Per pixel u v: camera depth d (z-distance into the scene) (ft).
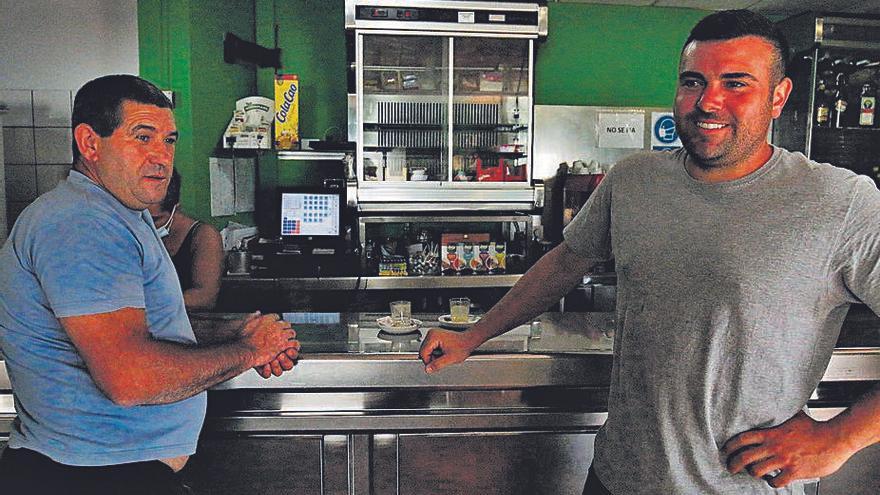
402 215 11.94
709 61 3.77
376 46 11.93
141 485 4.27
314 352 5.91
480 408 5.91
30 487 4.08
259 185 13.74
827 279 3.69
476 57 12.14
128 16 11.44
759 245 3.74
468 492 5.94
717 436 3.93
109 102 4.12
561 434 5.93
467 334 5.57
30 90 11.55
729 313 3.77
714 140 3.80
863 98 12.85
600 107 13.51
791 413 3.89
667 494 4.06
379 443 5.85
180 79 10.95
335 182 12.36
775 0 13.33
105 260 3.95
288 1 13.41
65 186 4.20
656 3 13.73
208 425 5.74
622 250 4.36
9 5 11.40
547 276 5.29
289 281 11.41
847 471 5.98
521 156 12.39
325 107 13.66
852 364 5.95
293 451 5.82
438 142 12.30
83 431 4.10
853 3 13.44
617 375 4.51
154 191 4.27
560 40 13.89
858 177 3.76
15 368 4.16
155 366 4.01
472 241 12.29
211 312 7.55
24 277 4.03
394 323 6.72
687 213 4.03
